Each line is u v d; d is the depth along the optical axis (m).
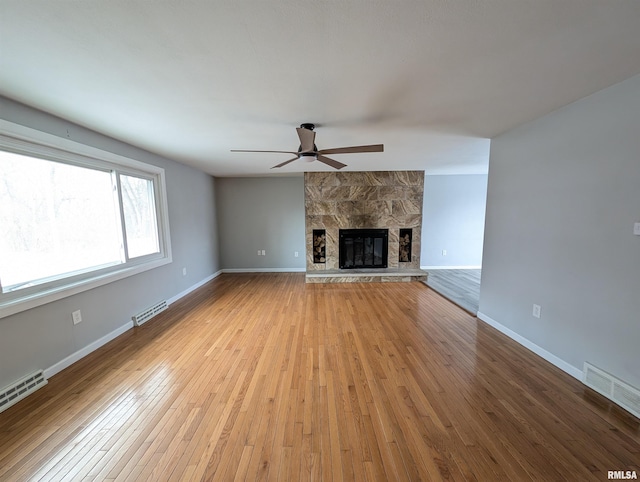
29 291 2.08
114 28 1.16
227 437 1.59
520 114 2.30
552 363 2.32
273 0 1.02
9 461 1.44
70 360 2.36
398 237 5.40
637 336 1.70
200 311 3.68
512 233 2.75
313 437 1.58
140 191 3.49
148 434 1.61
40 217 2.24
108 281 2.78
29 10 1.04
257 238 6.15
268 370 2.27
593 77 1.67
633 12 1.09
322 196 5.26
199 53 1.37
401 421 1.70
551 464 1.40
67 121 2.34
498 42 1.30
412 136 2.90
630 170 1.71
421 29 1.20
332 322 3.27
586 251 2.00
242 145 3.20
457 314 3.50
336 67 1.51
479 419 1.71
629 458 1.42
